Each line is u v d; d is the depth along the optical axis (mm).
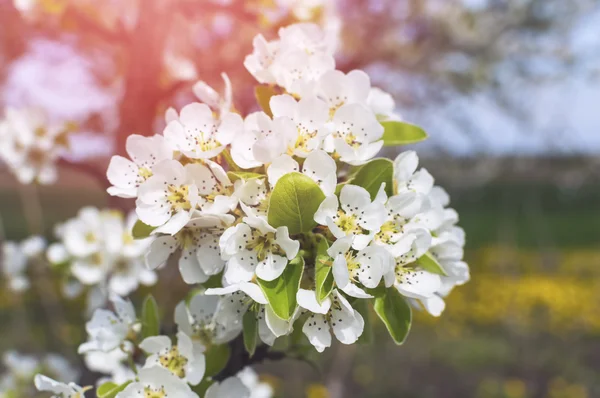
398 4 1344
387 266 352
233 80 776
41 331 1521
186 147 376
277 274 350
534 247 2887
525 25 1485
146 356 415
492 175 1899
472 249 2840
